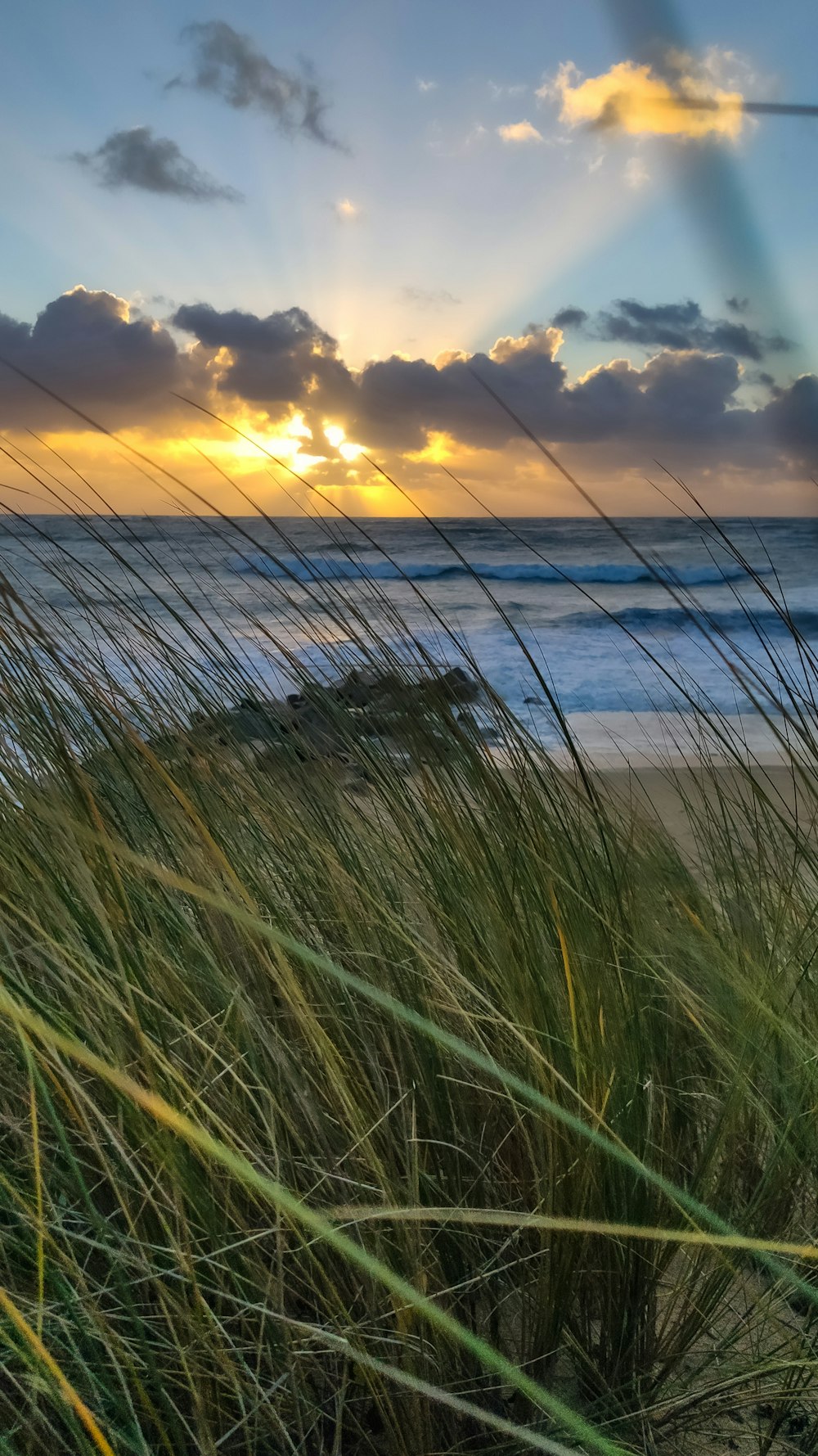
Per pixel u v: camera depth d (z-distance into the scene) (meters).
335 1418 1.15
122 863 1.47
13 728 1.71
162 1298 1.03
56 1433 1.01
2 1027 1.29
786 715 1.80
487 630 15.20
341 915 1.53
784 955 1.83
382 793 1.86
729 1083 1.55
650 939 1.79
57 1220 1.08
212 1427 1.15
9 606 1.64
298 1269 1.27
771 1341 1.42
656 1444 1.28
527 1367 1.28
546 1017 1.39
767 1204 1.48
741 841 2.32
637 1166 1.20
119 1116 1.12
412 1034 1.41
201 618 2.05
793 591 21.42
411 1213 1.10
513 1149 1.48
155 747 1.85
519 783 1.88
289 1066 1.23
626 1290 1.29
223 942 1.48
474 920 1.58
